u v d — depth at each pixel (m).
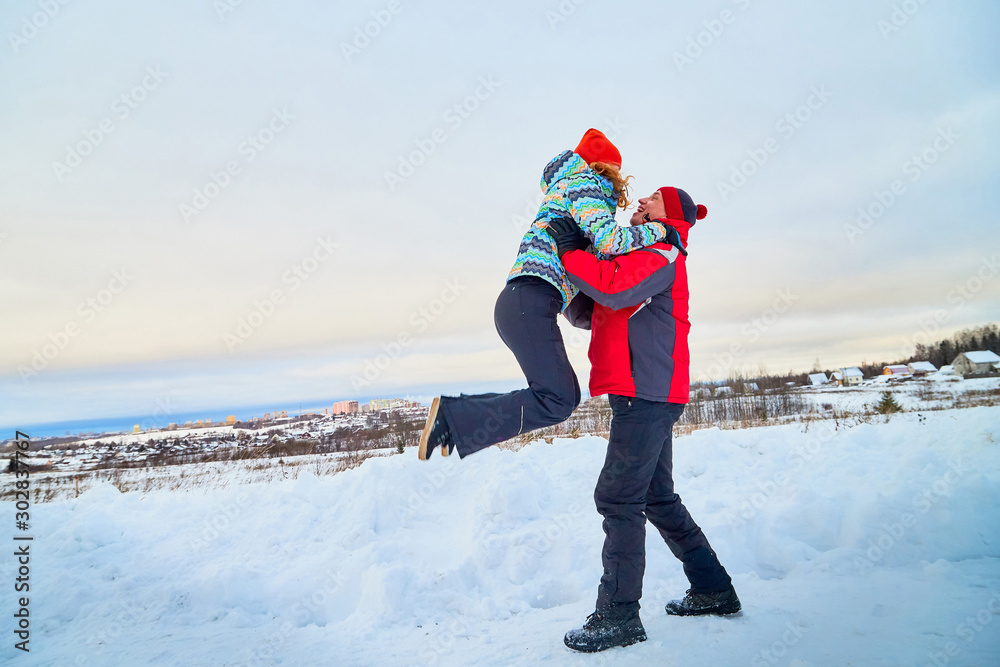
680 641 2.21
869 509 3.34
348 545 3.94
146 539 4.29
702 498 4.09
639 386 2.34
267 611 3.35
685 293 2.55
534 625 2.73
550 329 2.35
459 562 3.56
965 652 1.89
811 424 6.52
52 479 8.72
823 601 2.49
